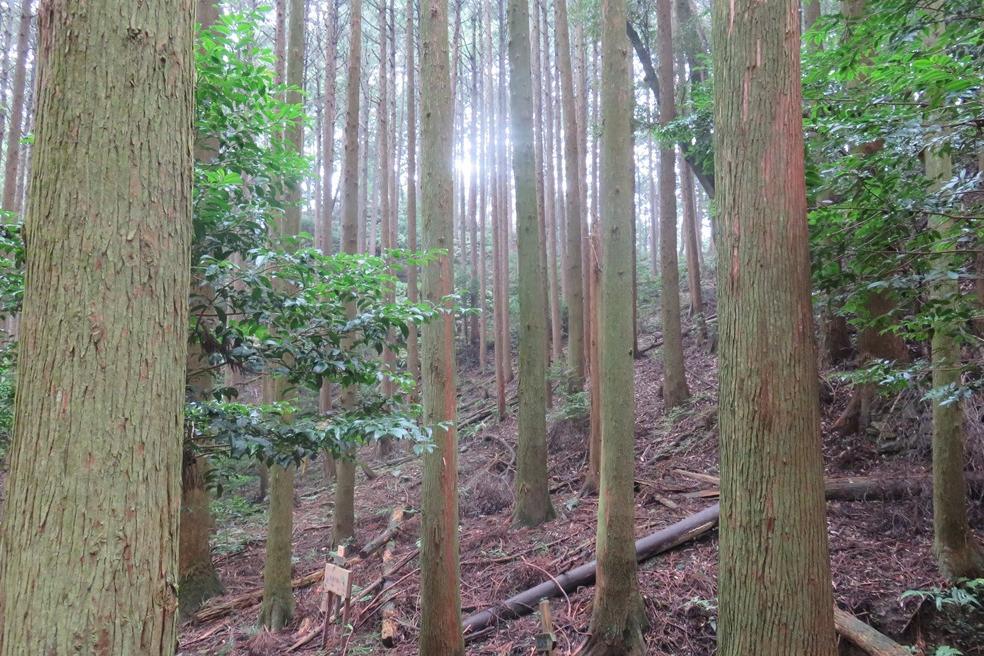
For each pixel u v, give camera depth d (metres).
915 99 3.09
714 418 8.27
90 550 1.27
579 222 11.15
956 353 4.11
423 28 4.20
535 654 4.44
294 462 2.93
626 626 4.20
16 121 9.23
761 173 2.41
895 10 2.90
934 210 2.74
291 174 3.48
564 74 11.18
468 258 22.31
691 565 5.03
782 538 2.27
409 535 7.85
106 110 1.39
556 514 7.05
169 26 1.51
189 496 6.55
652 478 7.36
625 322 4.25
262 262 2.82
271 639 5.39
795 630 2.23
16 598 1.25
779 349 2.33
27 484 1.29
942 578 4.28
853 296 3.05
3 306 2.76
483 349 17.03
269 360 3.26
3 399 3.61
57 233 1.35
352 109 8.45
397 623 5.30
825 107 3.28
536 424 7.07
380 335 3.29
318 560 7.80
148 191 1.43
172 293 1.48
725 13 2.55
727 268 2.49
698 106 7.25
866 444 6.28
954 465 4.37
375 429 2.86
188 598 6.39
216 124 3.03
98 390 1.31
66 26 1.40
